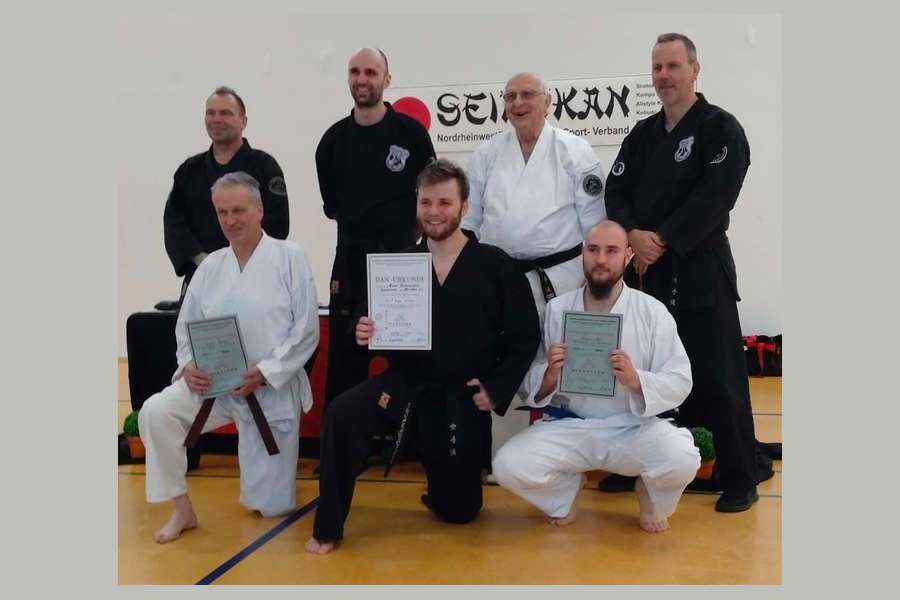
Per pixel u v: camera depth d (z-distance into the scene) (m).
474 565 2.99
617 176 4.02
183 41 8.55
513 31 8.01
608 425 3.38
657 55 3.73
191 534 3.42
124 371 8.29
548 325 3.54
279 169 4.66
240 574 2.92
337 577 2.88
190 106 8.63
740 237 7.92
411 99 8.22
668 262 3.82
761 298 7.92
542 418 3.61
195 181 4.66
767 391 6.93
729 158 3.62
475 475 3.44
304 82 8.38
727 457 3.72
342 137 4.45
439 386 3.39
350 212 4.41
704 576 2.85
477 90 8.10
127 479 4.33
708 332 3.74
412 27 8.15
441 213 3.28
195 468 4.62
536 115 3.90
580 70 7.94
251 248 3.65
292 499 3.68
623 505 3.81
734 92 7.79
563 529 3.43
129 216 8.85
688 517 3.59
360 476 4.43
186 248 4.61
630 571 2.91
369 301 3.33
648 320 3.41
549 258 3.94
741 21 7.71
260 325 3.57
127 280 8.93
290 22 8.34
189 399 3.47
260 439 3.62
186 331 3.67
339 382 4.45
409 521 3.57
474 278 3.39
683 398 3.34
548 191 3.92
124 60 8.66
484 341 3.40
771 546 3.18
